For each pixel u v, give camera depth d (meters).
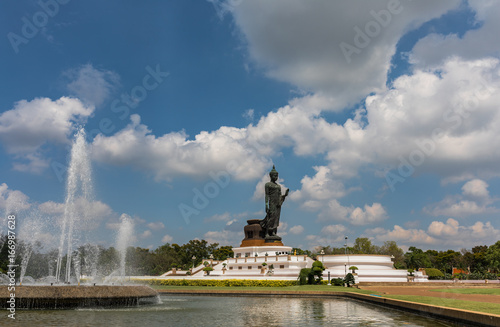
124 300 29.69
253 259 80.12
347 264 77.69
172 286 66.38
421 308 25.53
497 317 17.64
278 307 31.89
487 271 117.44
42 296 26.41
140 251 112.75
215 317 24.28
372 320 23.17
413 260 122.06
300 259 74.94
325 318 24.20
